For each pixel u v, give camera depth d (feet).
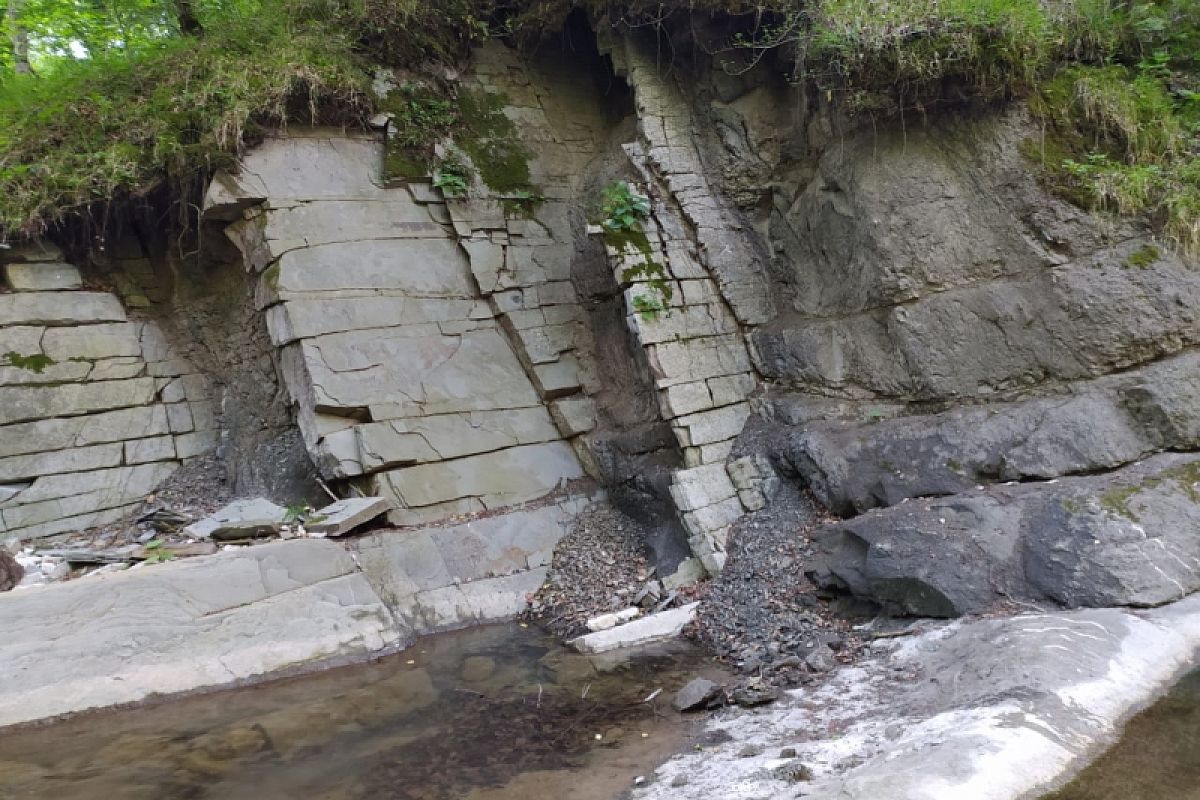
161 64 26.32
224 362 29.01
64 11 33.71
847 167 22.21
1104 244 18.15
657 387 23.15
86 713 15.90
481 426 25.62
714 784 11.16
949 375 20.29
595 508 25.55
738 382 24.61
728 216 26.07
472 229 27.20
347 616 19.69
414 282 25.99
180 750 14.26
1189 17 20.06
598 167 28.76
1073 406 17.71
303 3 27.17
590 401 27.22
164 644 17.63
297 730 15.02
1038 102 19.17
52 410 25.96
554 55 30.40
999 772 9.45
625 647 18.57
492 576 22.85
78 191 24.89
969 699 11.85
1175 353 17.44
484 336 26.76
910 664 14.47
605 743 13.61
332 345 24.09
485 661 18.63
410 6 26.81
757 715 13.89
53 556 22.48
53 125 25.38
